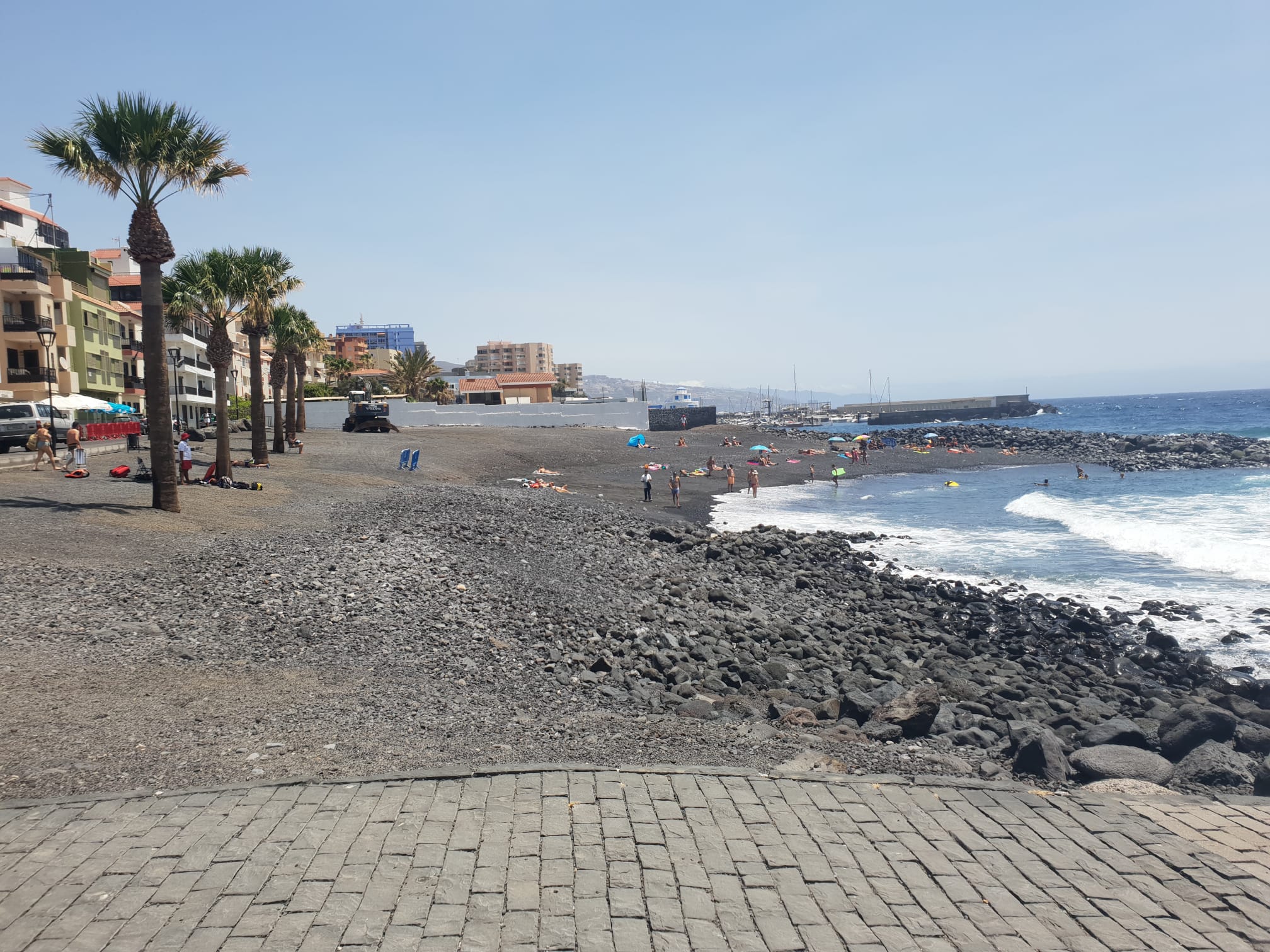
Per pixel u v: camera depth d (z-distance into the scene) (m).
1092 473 58.22
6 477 25.62
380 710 9.56
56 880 5.41
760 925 5.11
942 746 9.90
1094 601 21.20
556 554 22.91
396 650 12.66
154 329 21.58
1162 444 75.00
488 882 5.48
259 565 17.06
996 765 8.88
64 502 21.73
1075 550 28.22
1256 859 6.03
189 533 19.97
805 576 23.83
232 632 12.81
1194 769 8.57
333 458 45.16
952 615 20.09
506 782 7.09
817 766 8.02
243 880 5.45
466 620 14.91
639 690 12.46
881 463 65.81
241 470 35.06
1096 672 15.34
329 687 10.50
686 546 27.88
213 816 6.36
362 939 4.84
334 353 144.62
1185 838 6.36
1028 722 10.22
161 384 21.83
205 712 9.08
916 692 10.69
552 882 5.50
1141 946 4.97
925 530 33.56
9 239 55.62
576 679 12.53
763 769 7.73
